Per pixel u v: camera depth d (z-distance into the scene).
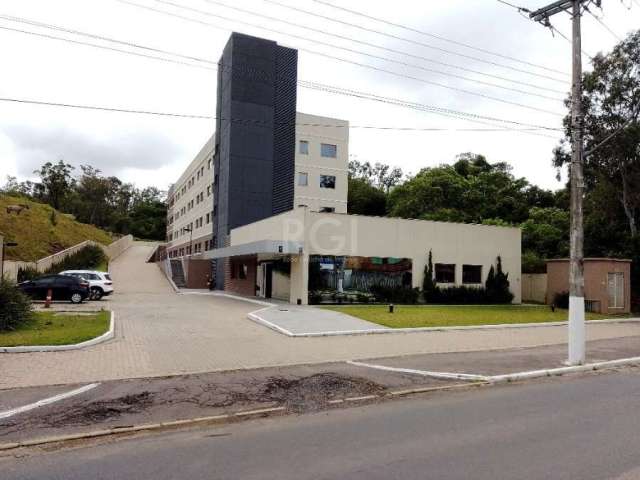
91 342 11.88
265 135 40.34
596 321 21.62
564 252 38.00
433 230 27.50
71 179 75.31
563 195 48.75
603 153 29.27
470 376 9.67
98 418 6.60
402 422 6.52
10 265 27.48
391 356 11.93
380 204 66.00
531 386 9.13
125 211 100.12
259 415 6.90
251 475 4.63
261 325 16.72
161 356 10.98
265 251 23.28
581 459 5.07
